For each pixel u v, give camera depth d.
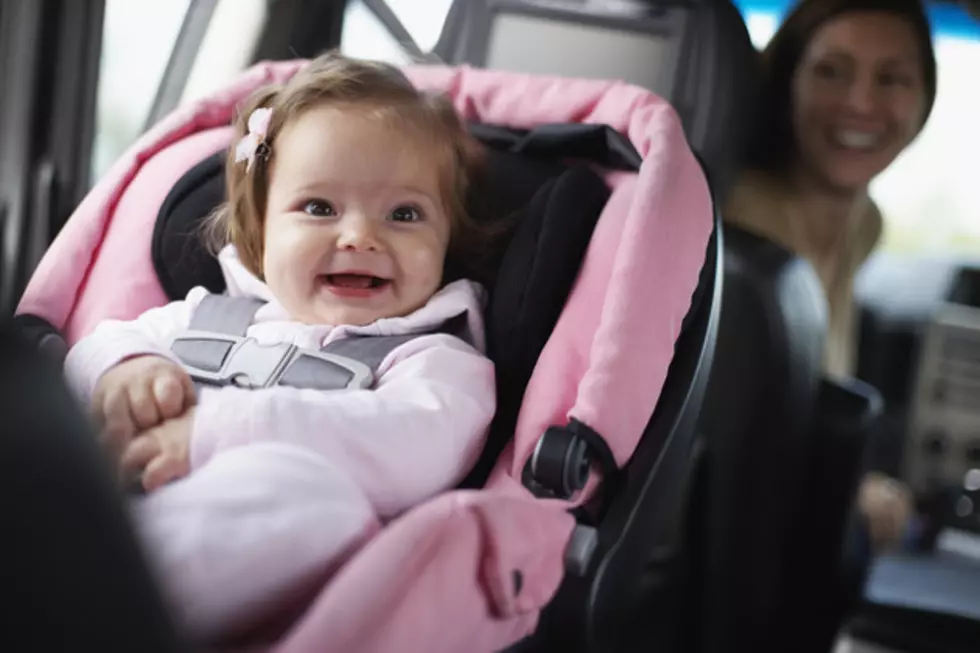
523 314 1.20
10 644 0.39
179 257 1.32
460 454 1.04
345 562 0.83
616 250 1.19
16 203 1.55
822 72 2.10
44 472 0.39
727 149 1.77
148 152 1.40
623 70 1.86
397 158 1.17
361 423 0.96
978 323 2.37
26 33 1.50
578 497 1.04
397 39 2.22
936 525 2.15
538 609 0.92
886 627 1.69
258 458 0.83
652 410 1.09
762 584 1.77
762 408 1.68
